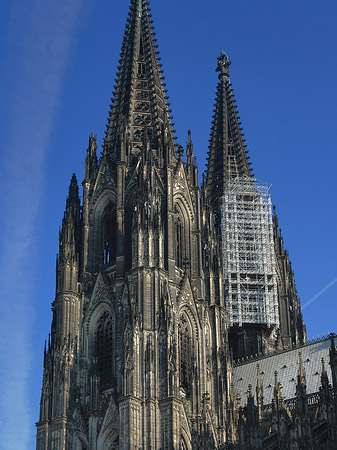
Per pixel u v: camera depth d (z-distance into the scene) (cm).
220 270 17900
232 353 18950
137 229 16488
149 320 15700
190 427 15575
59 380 15975
